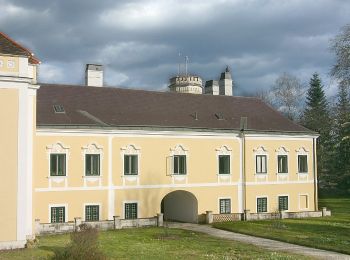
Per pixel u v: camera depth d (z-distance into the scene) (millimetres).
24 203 27625
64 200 38625
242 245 31406
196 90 63938
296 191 49062
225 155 45625
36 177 37594
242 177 46312
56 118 39438
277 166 48156
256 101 53531
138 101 46344
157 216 40062
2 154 27297
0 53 27594
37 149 37750
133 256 26391
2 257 24781
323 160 79688
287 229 38562
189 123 44969
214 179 44969
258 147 47188
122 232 36438
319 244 31609
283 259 26422
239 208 46000
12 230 27266
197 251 28750
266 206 47375
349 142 70500
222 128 45531
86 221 37281
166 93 49156
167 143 42938
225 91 57531
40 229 34844
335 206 59656
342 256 28062
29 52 30094
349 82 45688
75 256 22047
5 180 27250
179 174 43344
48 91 43250
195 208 44219
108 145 40500
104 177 40219
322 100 91250
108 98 45312
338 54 45750
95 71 48875
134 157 41594
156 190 42250
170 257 26422
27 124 28125
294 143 49219
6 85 27578
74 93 44312
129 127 41094
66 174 38781
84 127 39344
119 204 40750
